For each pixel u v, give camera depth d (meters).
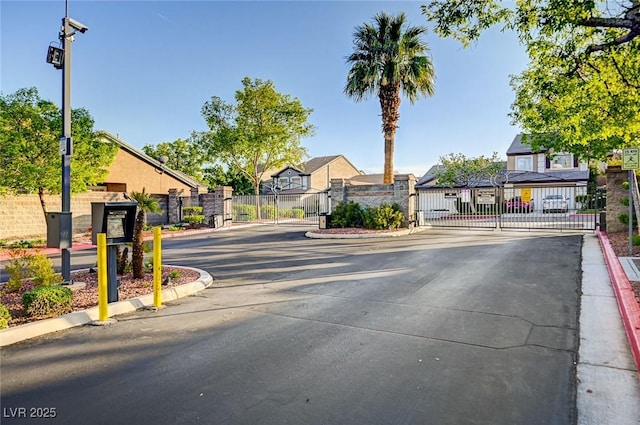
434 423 2.67
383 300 5.87
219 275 8.13
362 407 2.89
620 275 6.48
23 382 3.39
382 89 17.41
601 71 6.09
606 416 2.74
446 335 4.36
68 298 5.29
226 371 3.56
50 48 6.59
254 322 4.96
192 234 17.83
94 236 5.41
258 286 7.01
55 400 3.07
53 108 13.90
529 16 5.32
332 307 5.56
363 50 17.67
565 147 13.50
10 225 15.15
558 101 7.50
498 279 7.01
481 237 13.24
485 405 2.89
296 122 25.94
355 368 3.57
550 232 14.06
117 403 3.01
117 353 4.02
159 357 3.90
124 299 5.80
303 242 13.54
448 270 7.91
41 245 13.73
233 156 26.45
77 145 13.95
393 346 4.07
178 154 42.88
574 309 5.21
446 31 6.17
